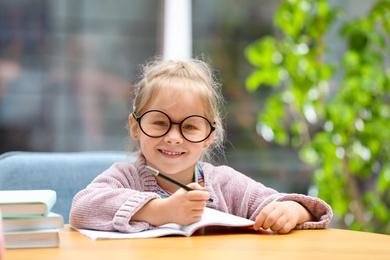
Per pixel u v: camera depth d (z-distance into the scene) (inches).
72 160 67.1
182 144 53.4
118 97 128.7
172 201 45.1
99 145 128.5
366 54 106.8
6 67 124.7
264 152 130.6
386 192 120.1
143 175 56.4
